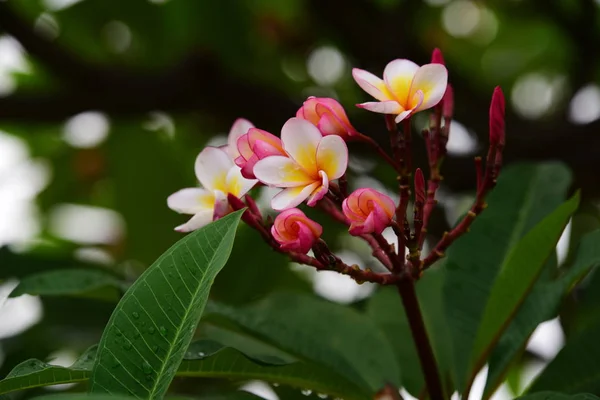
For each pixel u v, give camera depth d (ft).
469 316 6.26
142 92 8.57
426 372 5.77
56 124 8.68
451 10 11.57
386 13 9.71
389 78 5.66
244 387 6.95
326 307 6.57
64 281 6.22
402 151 5.61
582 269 5.98
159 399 5.14
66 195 10.66
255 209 5.69
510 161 8.77
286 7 10.61
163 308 5.27
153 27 10.28
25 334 6.89
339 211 5.77
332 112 5.64
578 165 8.66
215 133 10.41
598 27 9.59
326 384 5.95
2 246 6.98
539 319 6.05
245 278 8.21
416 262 5.59
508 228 6.43
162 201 9.84
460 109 9.59
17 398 6.42
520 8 11.07
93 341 6.89
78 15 10.27
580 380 6.01
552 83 11.28
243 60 10.16
